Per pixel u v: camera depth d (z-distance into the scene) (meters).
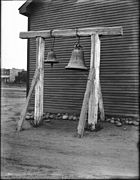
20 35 6.02
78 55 5.34
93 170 2.77
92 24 7.26
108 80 6.90
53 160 3.16
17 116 6.93
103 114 6.20
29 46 8.55
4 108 7.97
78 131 4.62
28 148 3.71
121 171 2.69
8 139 4.27
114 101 6.79
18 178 2.65
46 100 8.10
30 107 8.34
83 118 4.75
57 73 7.90
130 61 6.54
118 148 3.63
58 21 7.96
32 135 4.70
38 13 8.39
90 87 5.06
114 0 6.84
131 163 2.92
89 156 3.33
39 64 5.90
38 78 5.89
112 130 5.14
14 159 3.19
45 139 4.34
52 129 5.37
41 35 5.82
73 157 3.27
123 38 6.66
